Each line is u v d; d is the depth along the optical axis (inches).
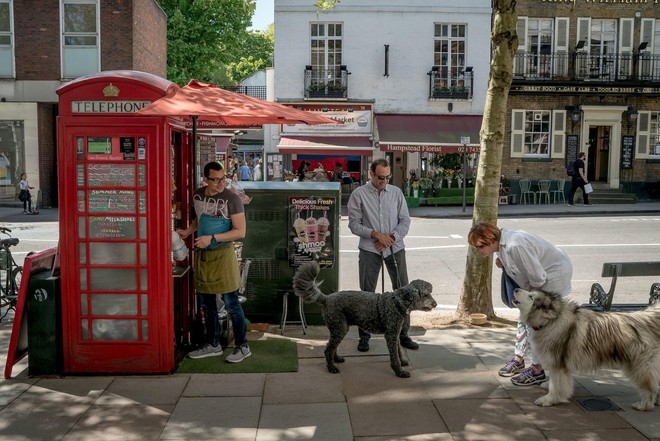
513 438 178.1
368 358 249.6
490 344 266.2
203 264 235.1
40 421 188.7
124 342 226.7
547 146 1063.6
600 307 274.2
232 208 234.5
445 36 1046.4
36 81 949.8
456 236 640.4
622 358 192.2
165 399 205.6
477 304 305.7
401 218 267.9
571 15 1052.5
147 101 219.6
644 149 1069.8
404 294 222.8
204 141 342.0
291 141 1015.6
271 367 236.4
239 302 244.8
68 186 221.6
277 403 203.2
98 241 223.3
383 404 202.5
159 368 228.1
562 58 1054.4
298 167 1059.9
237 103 229.0
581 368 194.5
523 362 227.5
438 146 976.9
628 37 1064.8
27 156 962.7
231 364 239.3
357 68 1040.8
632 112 1050.1
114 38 946.7
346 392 212.7
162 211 222.7
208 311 246.4
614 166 1067.3
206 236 229.5
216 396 208.4
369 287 268.4
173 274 244.8
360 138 1039.6
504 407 199.8
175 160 260.8
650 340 190.5
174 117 236.8
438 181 1009.5
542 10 1048.2
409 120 1033.5
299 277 231.6
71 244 223.0
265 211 292.7
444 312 327.3
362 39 1035.9
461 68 1053.2
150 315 225.8
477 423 187.9
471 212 889.5
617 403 201.6
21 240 595.5
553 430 182.7
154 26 1093.8
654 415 192.2
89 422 188.1
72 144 220.7
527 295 194.9
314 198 290.7
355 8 1027.9
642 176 1073.5
